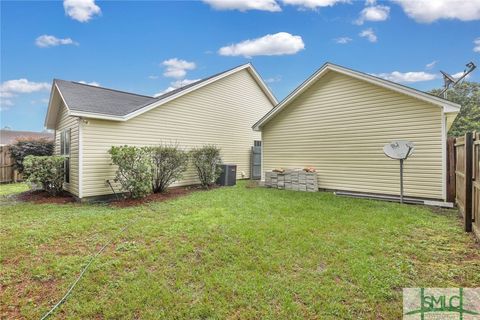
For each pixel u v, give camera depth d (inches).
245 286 108.1
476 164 160.6
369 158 307.0
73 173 313.9
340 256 133.5
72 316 92.6
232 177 420.8
